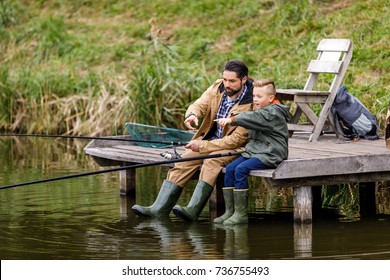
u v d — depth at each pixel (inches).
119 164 600.1
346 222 507.5
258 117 482.6
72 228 496.1
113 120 852.6
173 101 826.2
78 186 631.2
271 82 489.7
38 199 583.5
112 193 603.8
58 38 1063.6
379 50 776.3
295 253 432.8
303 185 495.5
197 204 513.7
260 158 488.4
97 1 1144.8
